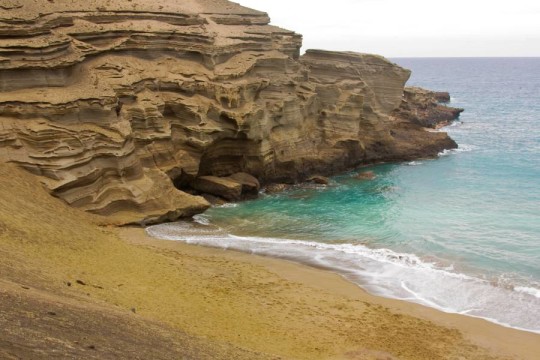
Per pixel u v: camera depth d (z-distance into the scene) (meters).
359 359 21.97
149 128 43.34
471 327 25.98
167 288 25.38
